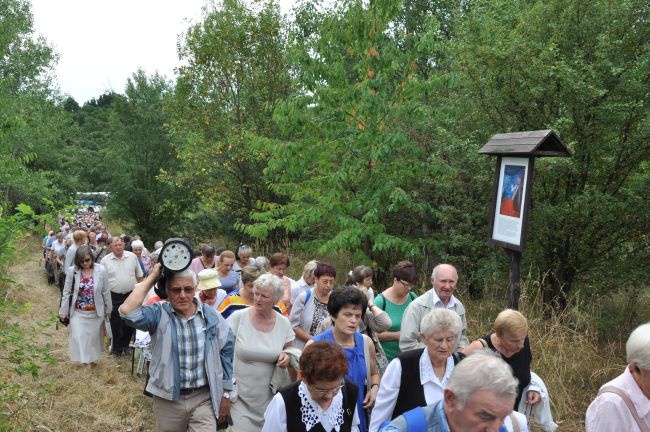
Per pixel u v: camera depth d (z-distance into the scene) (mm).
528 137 5523
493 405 1986
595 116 8062
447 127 10078
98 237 12500
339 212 9883
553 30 8625
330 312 4082
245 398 4730
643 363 2613
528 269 8695
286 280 6672
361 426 4035
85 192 22750
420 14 17516
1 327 4988
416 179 10133
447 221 9758
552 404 6285
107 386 7281
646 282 8219
